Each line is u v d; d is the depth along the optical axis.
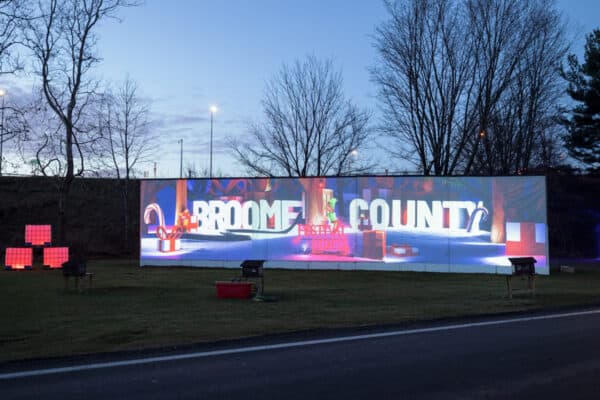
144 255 28.33
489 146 35.97
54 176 32.97
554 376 7.38
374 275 24.30
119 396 6.54
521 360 8.36
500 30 34.72
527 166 37.34
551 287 19.67
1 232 37.44
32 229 27.98
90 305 14.70
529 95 36.41
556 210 40.31
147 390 6.79
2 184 43.31
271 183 27.38
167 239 28.17
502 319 12.82
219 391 6.73
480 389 6.75
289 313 13.41
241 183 27.66
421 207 25.89
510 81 34.72
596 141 38.06
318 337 10.49
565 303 15.48
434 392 6.63
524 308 14.38
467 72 35.03
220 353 9.03
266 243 27.22
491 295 17.31
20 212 40.41
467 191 25.53
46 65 31.39
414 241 25.83
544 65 35.91
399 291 18.38
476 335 10.61
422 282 21.56
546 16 35.31
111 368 7.99
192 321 12.15
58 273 24.53
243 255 27.39
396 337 10.46
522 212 24.92
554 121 39.81
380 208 26.25
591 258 37.16
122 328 11.23
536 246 24.67
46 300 15.66
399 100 36.09
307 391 6.70
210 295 16.94
